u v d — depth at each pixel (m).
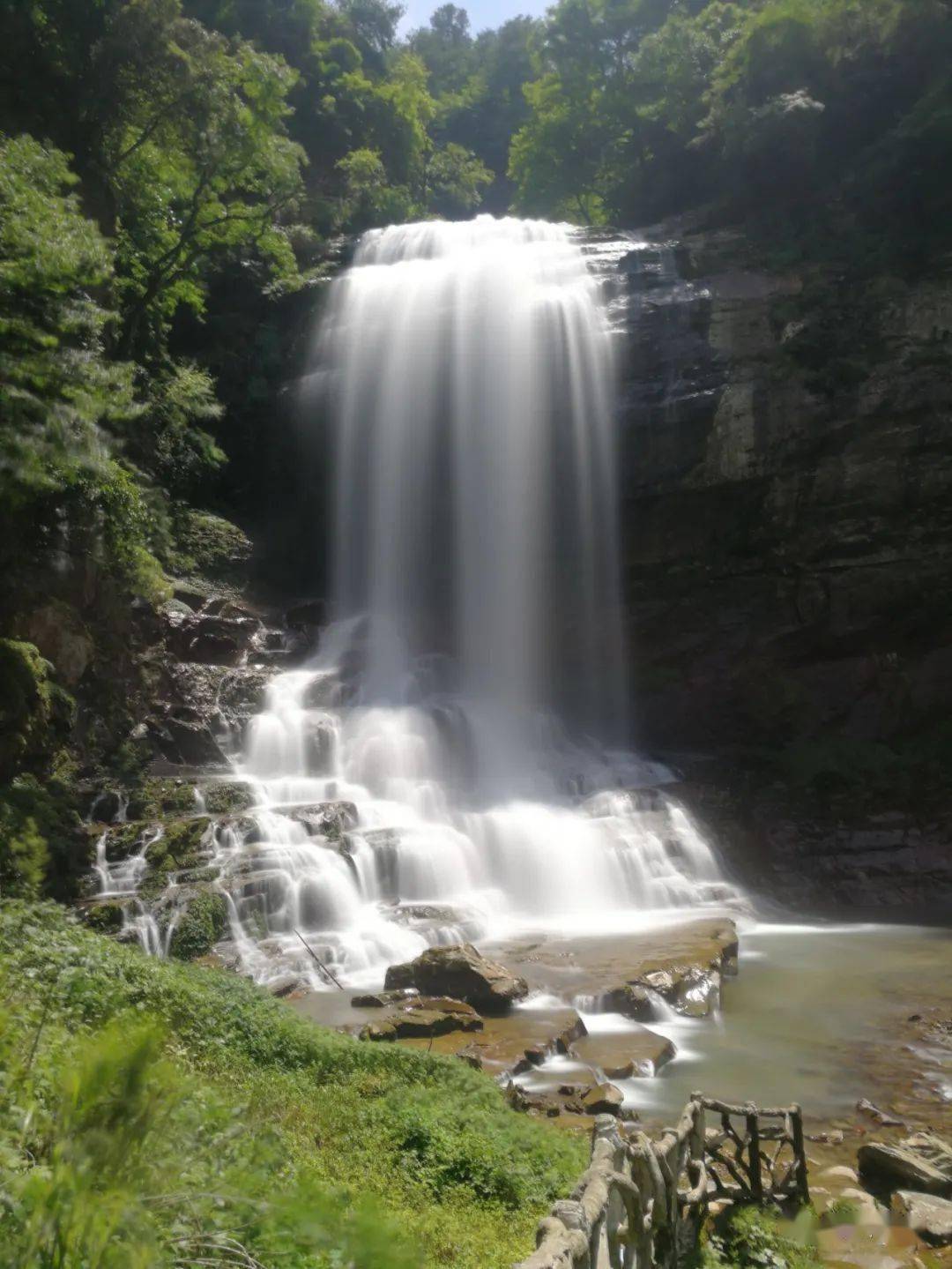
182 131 29.48
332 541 35.22
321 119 48.84
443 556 33.97
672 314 31.11
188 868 18.23
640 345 31.12
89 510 22.03
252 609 30.94
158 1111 3.42
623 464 30.97
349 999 15.09
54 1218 3.03
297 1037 10.67
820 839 25.05
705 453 30.16
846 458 29.16
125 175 30.36
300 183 33.53
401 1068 10.52
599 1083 11.98
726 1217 8.14
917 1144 10.18
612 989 15.27
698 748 30.62
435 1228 6.85
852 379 29.09
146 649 25.28
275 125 32.47
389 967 15.59
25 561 21.05
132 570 23.69
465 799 25.08
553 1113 10.98
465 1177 8.09
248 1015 10.75
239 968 16.16
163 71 27.84
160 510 24.48
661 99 46.47
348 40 54.09
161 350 32.44
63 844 17.42
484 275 33.75
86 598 22.98
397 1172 7.87
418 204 56.91
